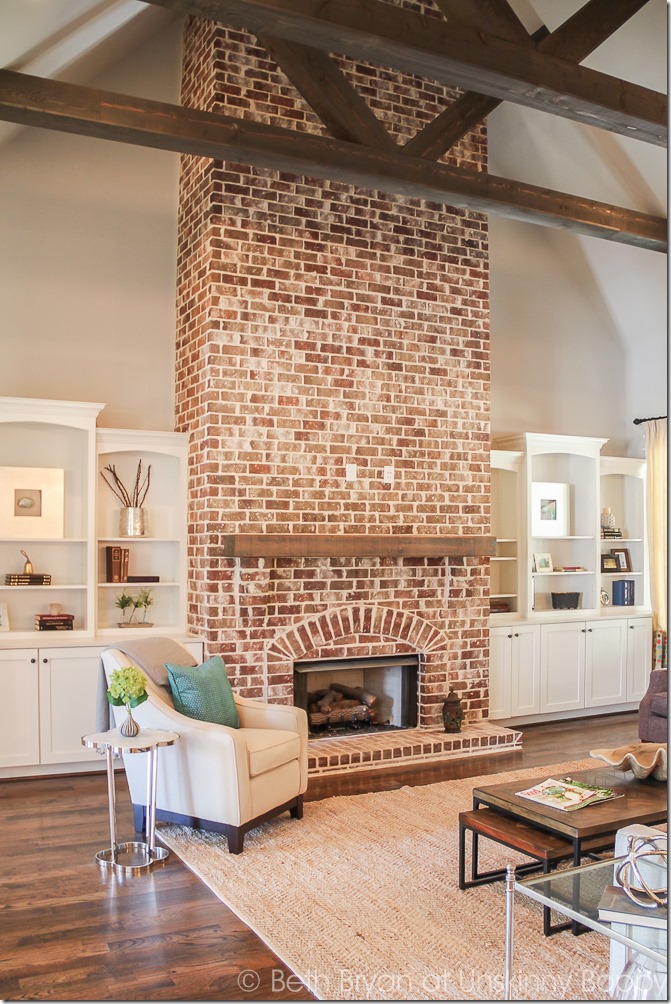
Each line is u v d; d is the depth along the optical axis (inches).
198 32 239.0
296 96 235.6
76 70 221.0
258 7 136.8
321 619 239.0
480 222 267.3
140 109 173.0
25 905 142.6
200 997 114.2
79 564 236.4
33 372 235.1
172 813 175.2
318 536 229.9
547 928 132.1
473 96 218.4
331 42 148.6
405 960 124.0
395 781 218.4
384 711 264.8
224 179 228.4
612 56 246.2
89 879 153.9
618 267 313.0
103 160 245.3
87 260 242.5
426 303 257.1
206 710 181.9
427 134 212.2
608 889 104.0
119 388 245.8
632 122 179.8
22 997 114.0
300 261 237.6
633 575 331.6
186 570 240.5
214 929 134.1
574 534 317.4
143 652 186.2
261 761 172.2
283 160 186.9
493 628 273.9
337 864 160.7
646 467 323.6
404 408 253.0
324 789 211.3
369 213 248.2
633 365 335.6
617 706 308.3
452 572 260.5
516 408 312.7
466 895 146.8
